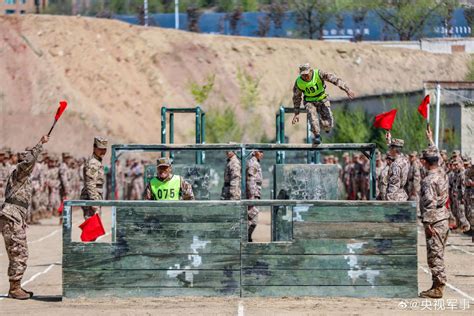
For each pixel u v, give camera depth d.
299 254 33.47
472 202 54.94
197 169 45.78
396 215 33.56
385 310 31.25
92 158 39.03
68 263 33.62
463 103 93.50
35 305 32.91
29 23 147.38
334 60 176.75
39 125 131.12
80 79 144.50
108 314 30.73
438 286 34.03
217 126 132.00
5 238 34.62
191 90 148.00
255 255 33.53
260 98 159.88
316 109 37.06
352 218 33.53
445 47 184.12
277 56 171.12
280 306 32.00
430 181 34.03
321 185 40.97
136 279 33.56
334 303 32.62
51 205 77.00
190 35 165.12
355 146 37.34
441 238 34.06
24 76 136.50
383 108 105.38
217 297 33.47
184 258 33.56
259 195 50.00
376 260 33.56
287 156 79.06
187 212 33.56
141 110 145.38
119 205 33.59
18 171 34.56
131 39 157.75
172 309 31.44
